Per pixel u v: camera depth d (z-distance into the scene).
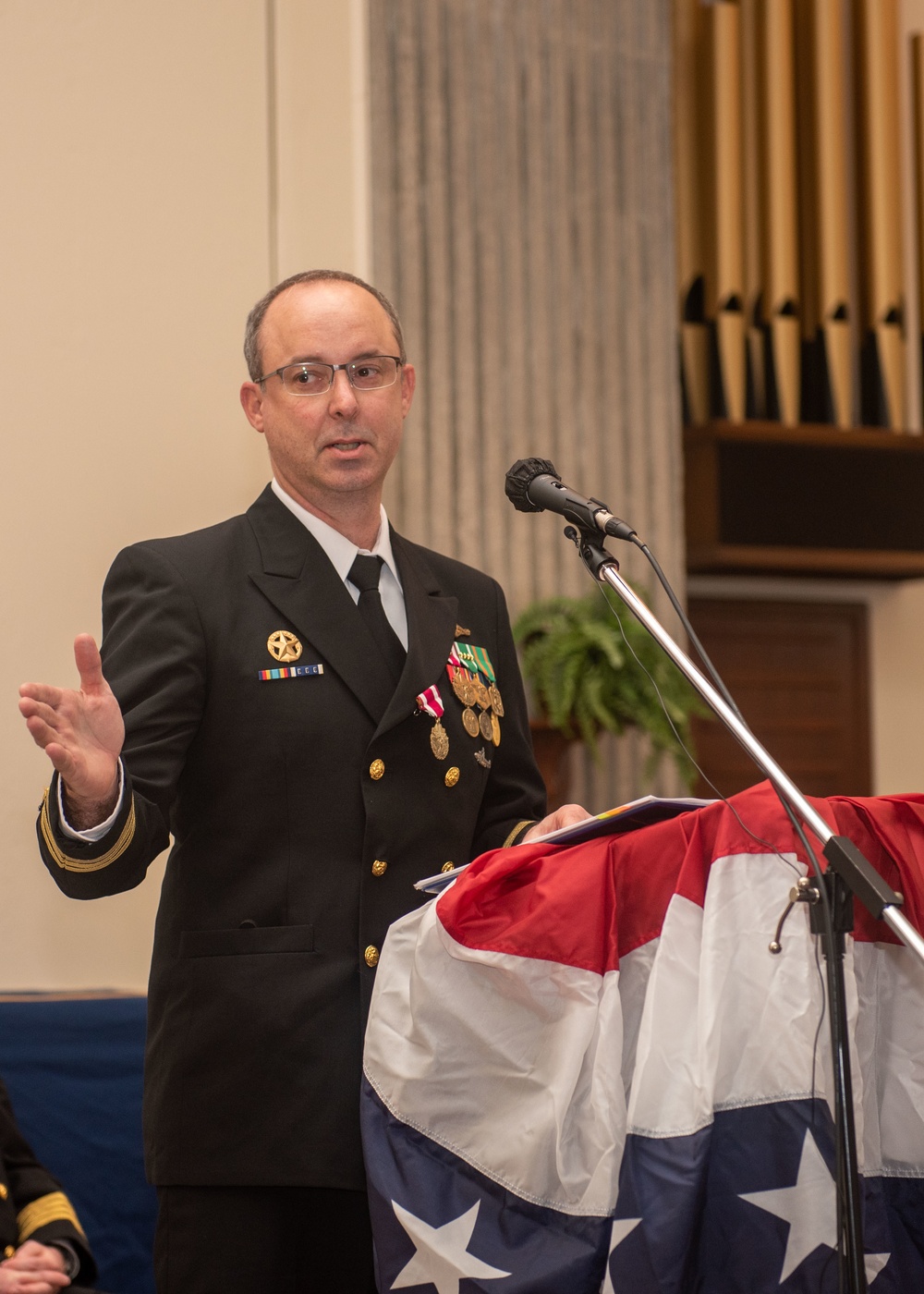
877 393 17.72
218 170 12.32
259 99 12.53
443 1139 4.86
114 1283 9.02
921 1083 4.76
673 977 4.68
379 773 5.66
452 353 15.01
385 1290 4.75
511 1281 4.52
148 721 5.34
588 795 15.52
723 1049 4.58
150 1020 5.71
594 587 15.05
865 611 19.11
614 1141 4.52
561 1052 4.70
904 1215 4.71
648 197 16.28
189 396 12.03
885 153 17.91
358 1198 5.48
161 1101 5.48
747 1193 4.48
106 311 11.85
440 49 15.09
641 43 16.36
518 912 4.88
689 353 17.39
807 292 17.86
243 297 12.30
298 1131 5.26
